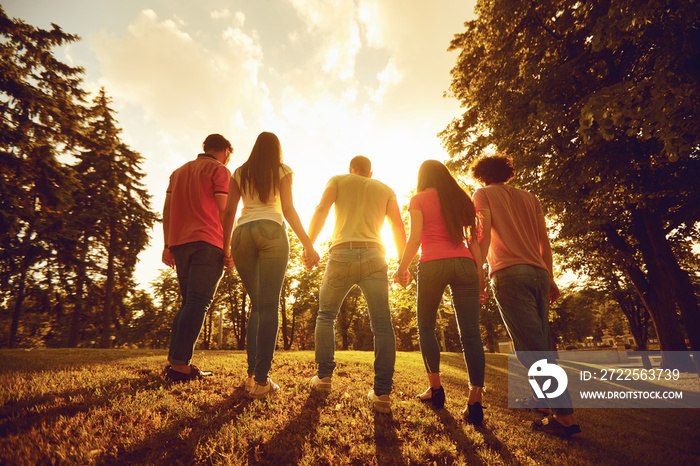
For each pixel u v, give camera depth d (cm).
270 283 247
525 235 254
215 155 312
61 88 1543
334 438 189
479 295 257
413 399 284
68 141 1531
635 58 798
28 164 1361
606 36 604
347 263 263
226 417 201
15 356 372
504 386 463
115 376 272
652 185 862
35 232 1410
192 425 187
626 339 5775
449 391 348
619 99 593
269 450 165
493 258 258
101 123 2288
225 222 281
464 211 260
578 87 873
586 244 1292
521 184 1034
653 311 1126
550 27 990
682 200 888
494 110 1118
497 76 1146
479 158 301
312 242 283
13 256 1366
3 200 1271
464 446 192
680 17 588
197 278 266
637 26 589
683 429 285
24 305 1878
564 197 947
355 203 277
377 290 256
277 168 267
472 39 1293
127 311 2336
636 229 1105
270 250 250
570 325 3772
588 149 837
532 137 986
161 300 3512
